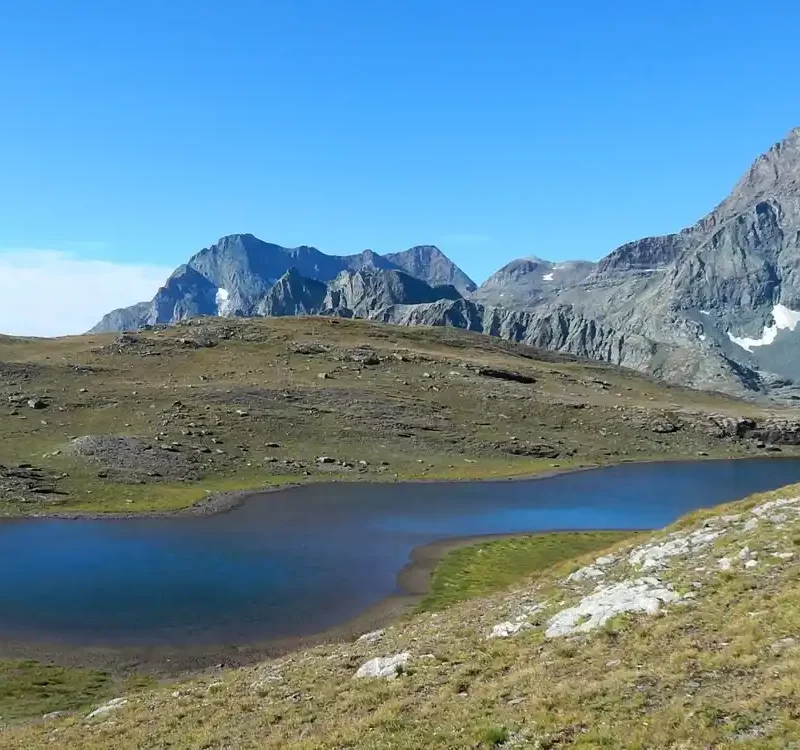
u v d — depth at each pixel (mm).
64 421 108438
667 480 111125
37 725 26203
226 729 21078
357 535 65938
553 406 158875
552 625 23594
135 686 32406
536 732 15578
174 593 47125
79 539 60938
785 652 16281
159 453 95250
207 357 168375
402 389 154625
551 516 78938
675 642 18844
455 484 100188
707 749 13250
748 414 183750
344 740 17516
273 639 39312
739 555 24609
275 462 100625
